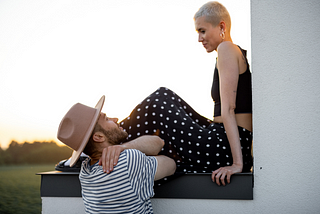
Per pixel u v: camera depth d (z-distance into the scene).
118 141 1.60
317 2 1.65
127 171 1.37
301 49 1.65
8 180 22.12
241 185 1.63
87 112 1.56
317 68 1.62
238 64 1.80
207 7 1.94
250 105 1.84
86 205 1.48
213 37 1.94
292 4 1.67
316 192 1.57
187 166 1.81
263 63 1.68
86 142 1.45
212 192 1.67
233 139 1.67
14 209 13.38
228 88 1.72
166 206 1.73
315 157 1.58
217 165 1.78
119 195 1.37
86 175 1.44
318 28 1.64
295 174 1.60
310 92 1.62
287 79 1.64
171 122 1.86
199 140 1.81
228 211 1.66
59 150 29.39
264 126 1.65
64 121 1.54
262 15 1.70
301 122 1.61
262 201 1.62
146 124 1.86
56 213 1.85
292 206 1.59
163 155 1.73
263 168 1.63
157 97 1.95
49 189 1.87
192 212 1.70
